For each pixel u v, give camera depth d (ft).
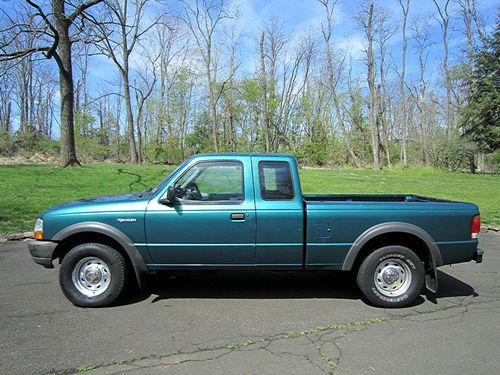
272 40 130.00
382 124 138.41
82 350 11.08
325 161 130.21
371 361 10.57
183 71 122.01
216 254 14.58
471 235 15.10
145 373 9.87
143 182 50.44
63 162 58.03
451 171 98.99
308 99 137.80
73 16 56.29
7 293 15.87
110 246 14.82
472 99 106.63
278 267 14.89
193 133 134.72
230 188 15.02
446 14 126.93
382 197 19.21
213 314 13.93
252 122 134.10
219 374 9.86
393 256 14.69
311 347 11.39
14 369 10.02
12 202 35.73
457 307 14.90
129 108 98.84
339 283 17.83
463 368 10.23
